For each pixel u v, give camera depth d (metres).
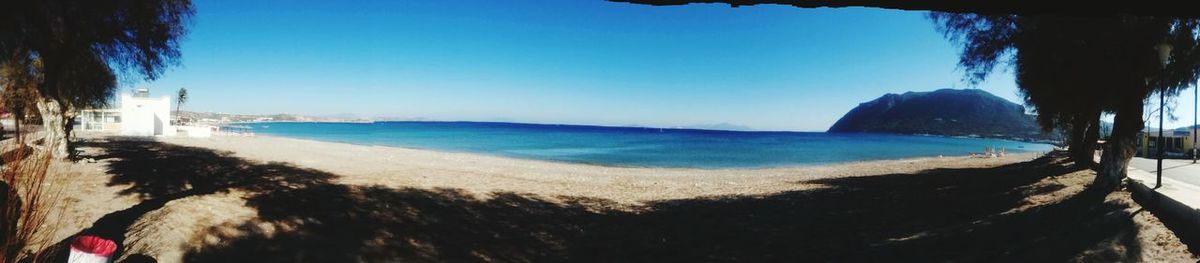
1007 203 12.28
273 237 7.64
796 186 18.62
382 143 57.44
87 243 4.96
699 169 29.95
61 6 10.85
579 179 20.00
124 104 44.38
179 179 13.88
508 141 73.19
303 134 87.38
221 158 22.48
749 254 8.48
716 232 10.20
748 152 55.66
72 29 12.73
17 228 4.03
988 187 16.03
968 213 11.23
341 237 8.07
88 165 15.54
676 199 14.90
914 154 55.12
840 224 10.80
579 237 9.64
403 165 23.19
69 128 16.11
